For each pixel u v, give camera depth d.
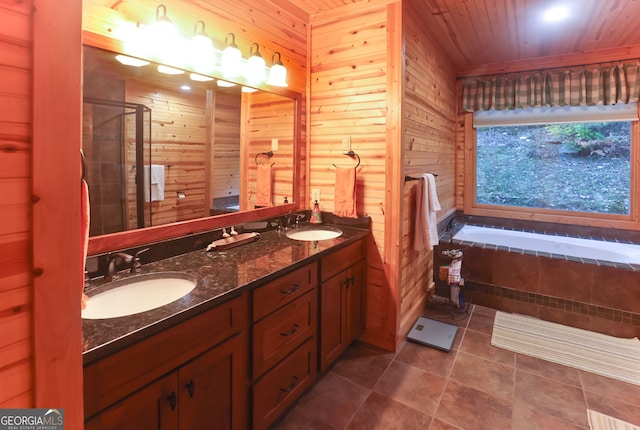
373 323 2.50
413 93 2.58
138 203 1.58
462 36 3.00
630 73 3.19
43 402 0.60
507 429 1.71
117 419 0.95
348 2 2.37
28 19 0.54
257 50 2.05
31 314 0.57
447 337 2.58
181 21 1.70
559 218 3.66
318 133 2.62
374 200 2.42
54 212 0.59
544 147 3.74
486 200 4.07
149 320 1.03
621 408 1.85
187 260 1.65
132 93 1.54
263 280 1.43
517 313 3.06
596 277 2.73
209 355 1.23
